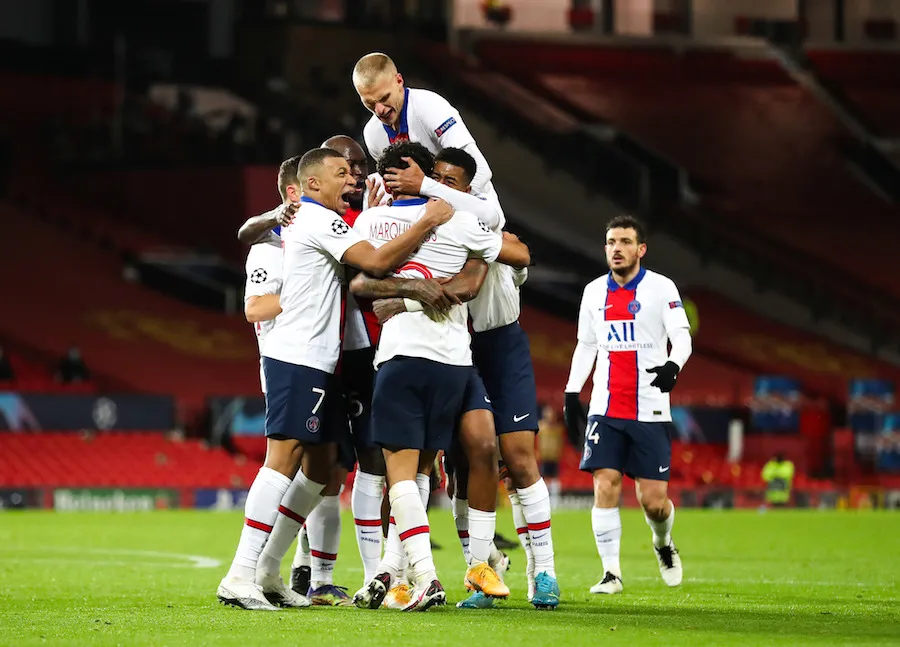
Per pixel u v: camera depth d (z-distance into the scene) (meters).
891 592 31.39
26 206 133.38
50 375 109.00
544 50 154.12
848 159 156.12
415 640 19.55
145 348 115.56
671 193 145.88
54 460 92.25
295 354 25.16
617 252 32.59
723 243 143.25
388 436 24.61
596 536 31.89
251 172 125.62
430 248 24.80
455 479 28.39
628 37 156.75
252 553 25.08
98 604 26.92
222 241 127.19
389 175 25.16
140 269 126.69
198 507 90.00
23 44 141.38
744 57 159.62
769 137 155.12
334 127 132.62
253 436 99.69
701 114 156.12
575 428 33.59
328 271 25.42
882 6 160.25
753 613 25.34
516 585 33.44
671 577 33.06
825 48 160.12
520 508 28.56
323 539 27.56
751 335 136.38
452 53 148.12
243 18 140.50
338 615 23.70
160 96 141.12
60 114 140.88
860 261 144.38
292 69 139.12
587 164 141.62
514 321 26.80
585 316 33.38
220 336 120.75
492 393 26.62
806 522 76.38
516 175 140.50
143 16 142.00
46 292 121.19
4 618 23.39
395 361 24.61
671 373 30.92
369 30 141.00
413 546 24.53
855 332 140.38
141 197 131.62
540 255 140.50
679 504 99.81
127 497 88.06
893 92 160.25
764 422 109.25
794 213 148.88
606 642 19.64
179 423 102.31
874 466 108.56
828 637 20.69
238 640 19.52
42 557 44.72
